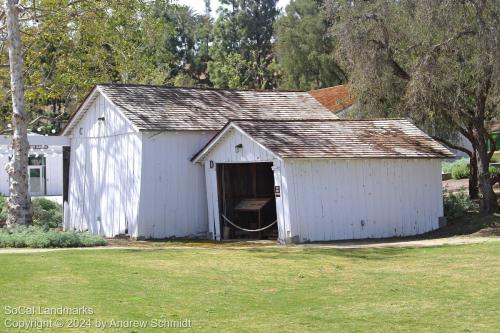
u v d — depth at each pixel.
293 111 28.38
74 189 28.11
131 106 25.33
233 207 25.62
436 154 25.17
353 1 27.52
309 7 64.00
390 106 29.09
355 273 16.28
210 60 76.44
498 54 24.27
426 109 26.45
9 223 23.53
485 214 27.00
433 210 25.86
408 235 25.06
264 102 28.55
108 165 26.20
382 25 26.80
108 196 26.17
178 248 21.00
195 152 25.56
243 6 76.31
